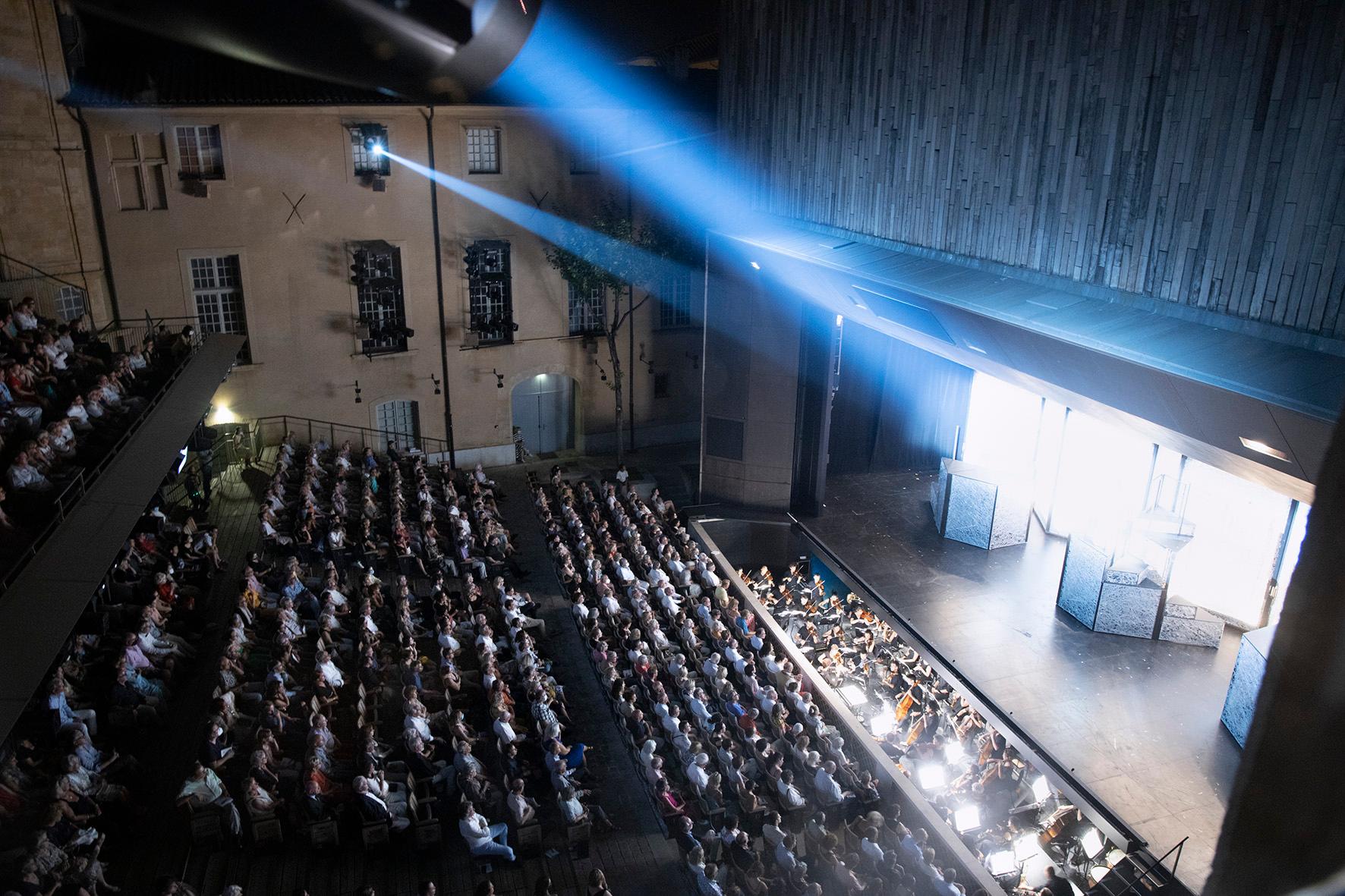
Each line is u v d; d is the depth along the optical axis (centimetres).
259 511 2798
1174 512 2266
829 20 2480
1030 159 1822
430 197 3269
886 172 2314
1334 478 128
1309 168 1270
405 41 196
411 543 2659
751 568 3195
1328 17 1223
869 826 1783
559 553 2633
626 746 2066
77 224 2820
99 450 2147
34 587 1689
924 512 3097
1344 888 110
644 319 3694
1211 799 1791
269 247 3123
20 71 2623
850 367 3256
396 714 2036
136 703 1844
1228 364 1327
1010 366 2019
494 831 1730
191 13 183
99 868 1484
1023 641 2330
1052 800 1944
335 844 1680
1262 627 2280
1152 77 1518
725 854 1762
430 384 3450
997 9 1862
